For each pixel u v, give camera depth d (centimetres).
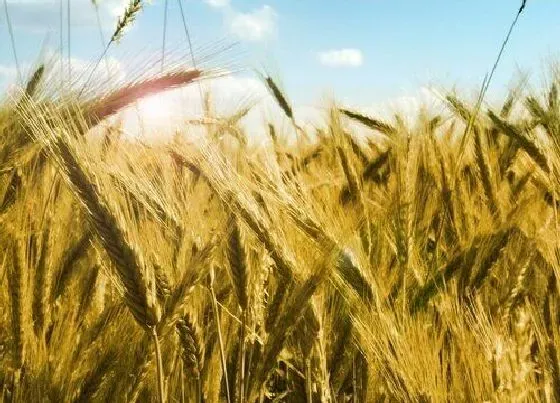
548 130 64
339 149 64
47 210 47
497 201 61
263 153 46
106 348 39
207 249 33
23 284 39
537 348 46
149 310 30
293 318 36
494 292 48
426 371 37
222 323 43
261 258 39
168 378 37
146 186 38
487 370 37
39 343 40
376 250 50
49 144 32
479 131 65
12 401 38
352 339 43
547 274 53
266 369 36
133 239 31
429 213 60
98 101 44
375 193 70
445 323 44
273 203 41
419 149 64
